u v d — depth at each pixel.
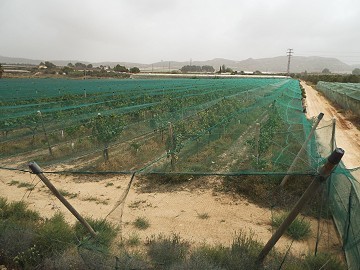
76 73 89.88
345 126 22.83
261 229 7.76
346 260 6.24
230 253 6.25
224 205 9.03
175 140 12.27
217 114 19.52
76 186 10.59
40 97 26.09
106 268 5.57
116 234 7.11
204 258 5.91
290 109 21.92
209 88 36.69
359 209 5.80
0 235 6.79
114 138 14.36
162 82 46.84
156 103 22.61
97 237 6.56
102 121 14.59
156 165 11.67
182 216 8.43
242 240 6.59
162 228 7.82
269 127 14.27
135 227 7.84
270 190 9.50
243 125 17.94
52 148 14.75
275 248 6.82
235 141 14.66
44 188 10.45
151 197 9.61
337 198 7.36
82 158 13.45
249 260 5.95
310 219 8.03
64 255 6.16
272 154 11.55
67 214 8.58
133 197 9.62
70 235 6.94
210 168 11.49
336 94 38.97
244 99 27.83
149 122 18.66
